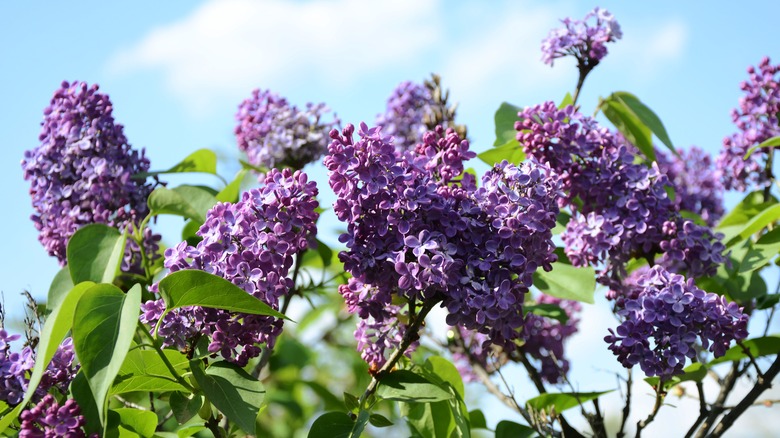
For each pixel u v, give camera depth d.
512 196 1.10
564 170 1.27
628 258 1.27
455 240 1.10
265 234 1.08
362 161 1.08
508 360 1.45
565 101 1.45
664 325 1.14
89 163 1.36
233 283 1.06
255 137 1.57
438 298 1.12
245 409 1.07
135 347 1.08
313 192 1.09
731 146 1.49
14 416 1.07
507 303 1.08
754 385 1.22
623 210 1.26
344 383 2.08
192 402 1.11
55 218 1.35
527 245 1.10
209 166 1.46
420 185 1.10
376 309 1.13
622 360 1.14
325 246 1.45
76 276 1.24
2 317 1.16
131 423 1.15
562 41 1.43
